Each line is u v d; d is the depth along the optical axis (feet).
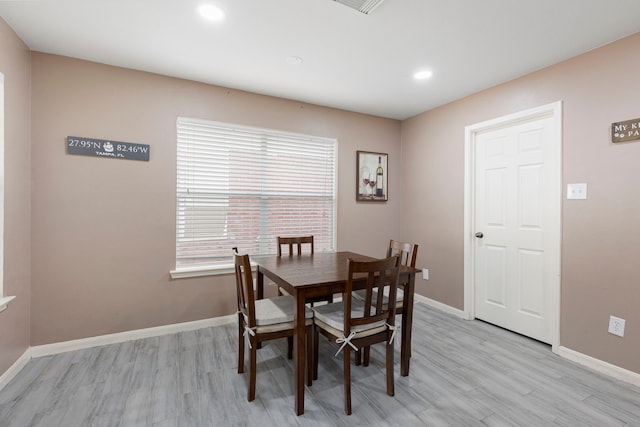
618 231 6.88
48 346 7.70
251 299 5.93
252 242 10.58
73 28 6.69
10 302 6.63
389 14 6.15
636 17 6.12
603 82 7.14
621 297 6.82
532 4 5.79
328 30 6.75
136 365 7.27
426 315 10.89
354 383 6.62
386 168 13.14
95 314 8.22
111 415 5.53
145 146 8.75
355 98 10.87
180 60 8.14
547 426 5.33
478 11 6.03
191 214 9.57
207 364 7.36
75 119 7.95
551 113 8.32
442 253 11.47
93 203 8.16
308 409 5.74
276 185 10.97
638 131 6.56
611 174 6.99
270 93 10.42
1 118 6.31
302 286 5.61
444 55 7.79
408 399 6.05
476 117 10.23
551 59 7.89
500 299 9.73
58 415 5.51
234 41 7.22
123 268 8.54
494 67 8.39
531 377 6.86
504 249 9.61
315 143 11.68
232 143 10.16
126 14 6.21
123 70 8.50
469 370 7.14
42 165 7.63
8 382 6.47
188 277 9.36
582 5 5.80
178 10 6.08
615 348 6.90
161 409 5.70
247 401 5.95
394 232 13.38
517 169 9.21
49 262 7.71
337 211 12.03
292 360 7.59
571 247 7.72
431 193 11.98
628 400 6.04
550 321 8.40
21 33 6.84
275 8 5.99
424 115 12.30
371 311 6.57
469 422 5.41
